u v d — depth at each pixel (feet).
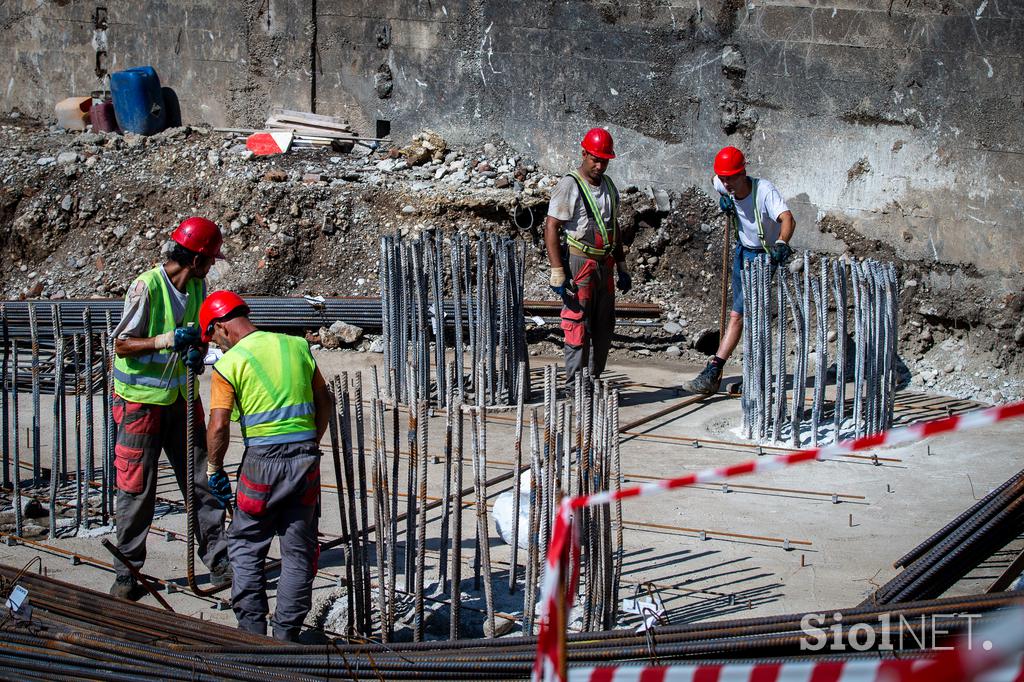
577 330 26.78
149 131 40.93
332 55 39.88
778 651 12.14
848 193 33.24
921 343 31.91
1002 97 30.71
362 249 35.78
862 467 23.84
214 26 40.91
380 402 15.30
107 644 13.85
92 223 37.63
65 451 21.95
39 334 31.73
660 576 18.30
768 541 19.74
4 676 13.32
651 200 35.22
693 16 34.42
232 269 35.83
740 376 31.53
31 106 43.47
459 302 26.71
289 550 15.35
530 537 15.07
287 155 38.47
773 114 33.91
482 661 13.17
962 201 31.53
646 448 25.16
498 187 36.06
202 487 17.70
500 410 27.37
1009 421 27.17
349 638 15.67
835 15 32.50
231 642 14.82
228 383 15.15
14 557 19.06
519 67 37.27
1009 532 15.29
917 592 14.19
